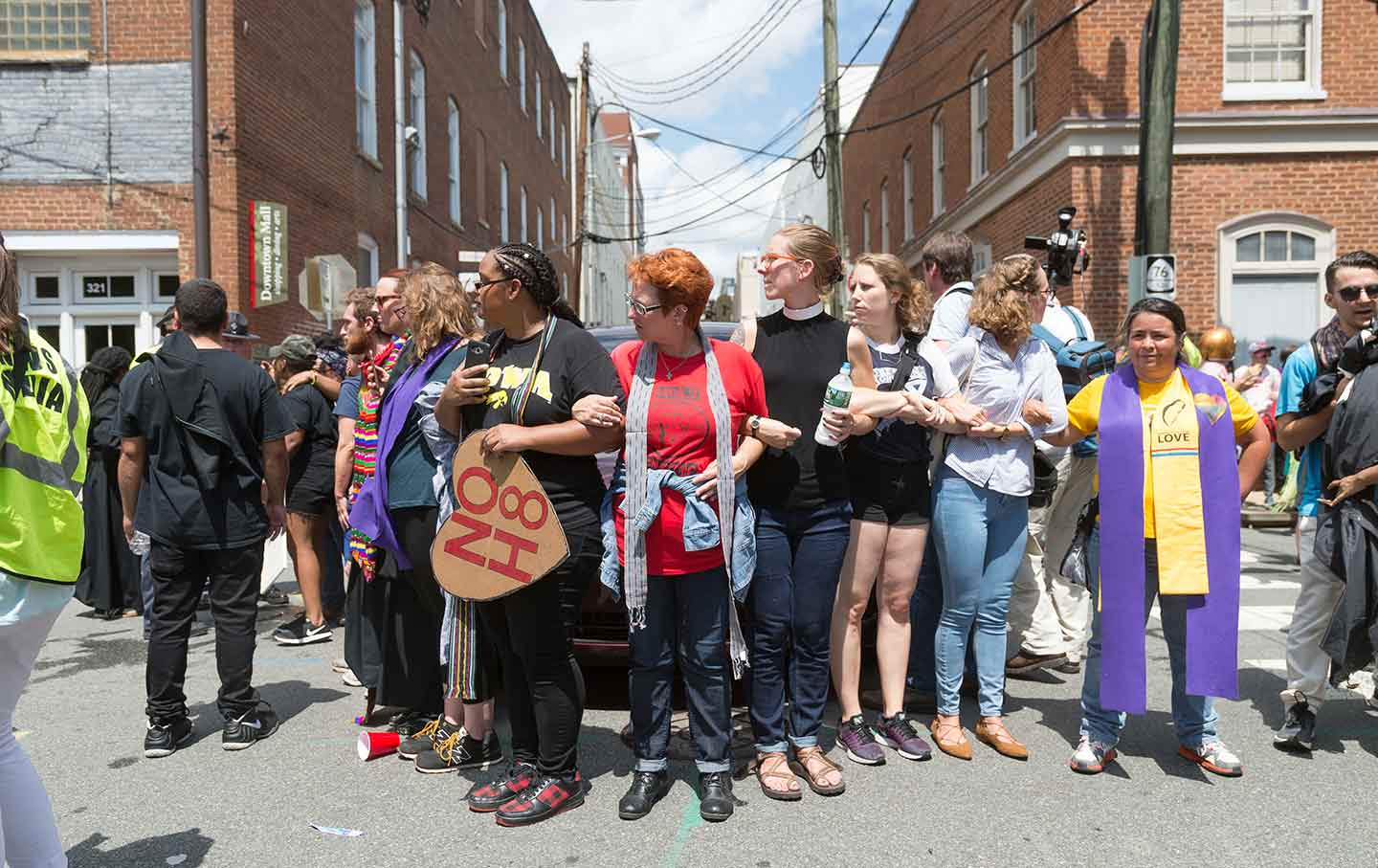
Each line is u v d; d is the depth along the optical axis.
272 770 3.46
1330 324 3.76
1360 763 3.50
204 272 10.01
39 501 2.28
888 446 3.44
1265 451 3.39
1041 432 3.54
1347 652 3.40
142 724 3.97
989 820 3.00
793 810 3.09
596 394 2.90
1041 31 12.30
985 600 3.60
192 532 3.53
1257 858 2.75
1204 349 9.56
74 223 10.52
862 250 26.16
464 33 21.20
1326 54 11.42
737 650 3.01
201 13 9.83
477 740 3.47
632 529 2.97
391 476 3.32
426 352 3.32
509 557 2.90
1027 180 12.73
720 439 2.96
